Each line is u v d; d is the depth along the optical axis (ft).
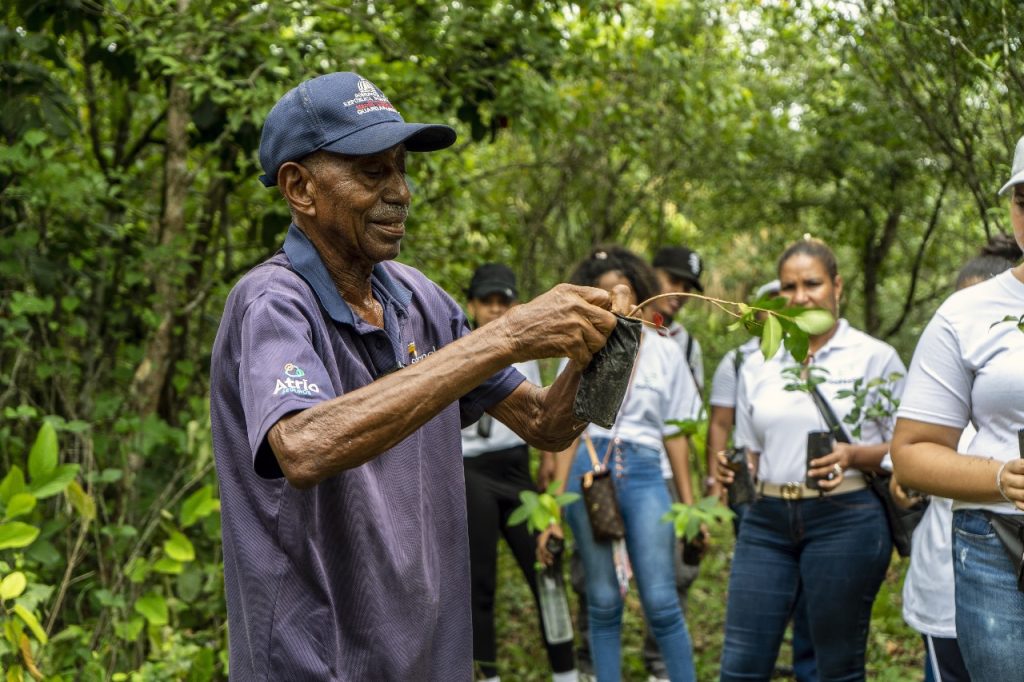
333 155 6.01
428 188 17.31
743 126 21.11
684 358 14.44
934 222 20.33
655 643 15.11
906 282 25.00
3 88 13.23
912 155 18.11
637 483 13.56
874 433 11.67
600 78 17.30
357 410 5.32
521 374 6.95
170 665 11.93
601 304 5.76
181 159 14.97
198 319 16.70
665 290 15.21
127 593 12.97
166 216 14.98
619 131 19.94
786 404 11.81
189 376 14.76
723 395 14.38
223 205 16.33
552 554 13.93
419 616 6.20
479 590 14.25
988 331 7.79
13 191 13.10
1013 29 11.14
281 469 5.48
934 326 8.08
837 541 11.34
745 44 19.30
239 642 6.22
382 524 6.05
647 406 13.71
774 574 11.79
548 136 20.04
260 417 5.44
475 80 14.93
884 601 14.11
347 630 5.98
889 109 16.75
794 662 14.08
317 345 5.96
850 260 26.12
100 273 14.43
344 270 6.26
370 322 6.40
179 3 14.32
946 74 12.25
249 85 13.79
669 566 13.35
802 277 12.00
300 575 5.94
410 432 5.40
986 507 7.73
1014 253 10.87
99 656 12.01
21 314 13.55
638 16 18.76
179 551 12.28
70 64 15.62
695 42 19.60
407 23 14.84
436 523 6.52
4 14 13.41
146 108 16.19
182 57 13.69
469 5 14.70
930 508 9.87
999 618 7.63
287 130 6.03
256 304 5.85
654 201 23.70
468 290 15.76
